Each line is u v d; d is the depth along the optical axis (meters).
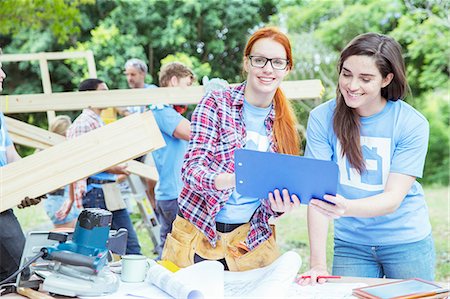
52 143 4.55
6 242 2.65
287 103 2.27
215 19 11.04
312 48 10.23
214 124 2.18
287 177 1.86
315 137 2.44
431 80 11.09
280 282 1.86
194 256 2.21
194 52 11.31
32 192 2.20
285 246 6.39
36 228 7.38
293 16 10.95
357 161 2.35
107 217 1.95
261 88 2.13
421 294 1.80
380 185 2.38
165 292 1.92
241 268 2.20
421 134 2.32
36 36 10.98
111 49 10.66
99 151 2.21
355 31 10.40
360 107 2.34
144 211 5.05
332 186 1.82
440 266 5.71
